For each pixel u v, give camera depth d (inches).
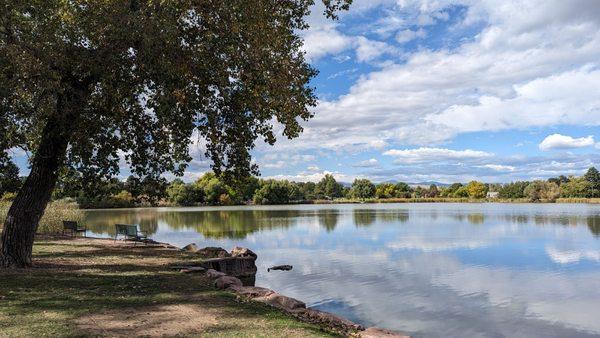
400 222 2175.2
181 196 4763.8
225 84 615.2
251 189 5438.0
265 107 652.7
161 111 586.6
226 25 587.8
